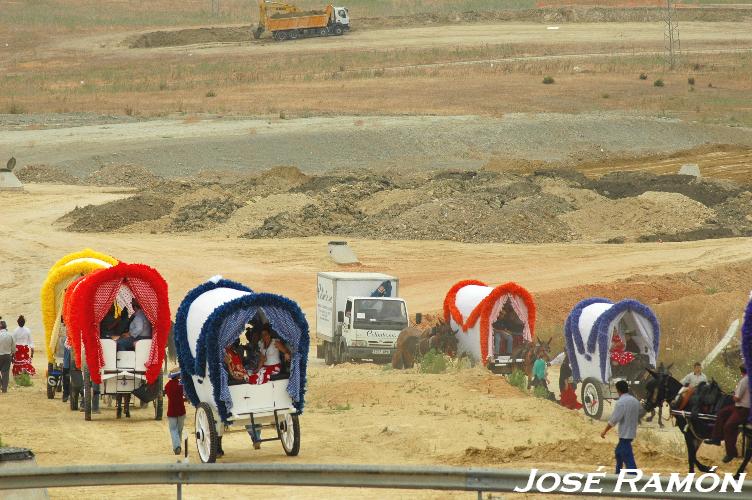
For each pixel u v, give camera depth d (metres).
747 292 52.34
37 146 104.94
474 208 72.00
